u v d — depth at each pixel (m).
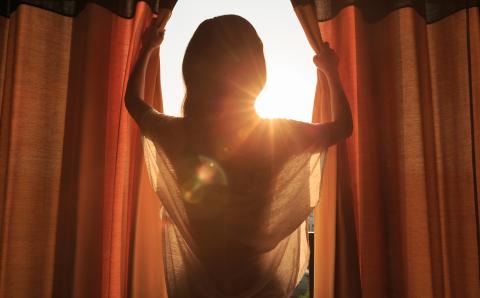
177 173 0.88
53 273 1.20
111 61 1.30
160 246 1.23
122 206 1.23
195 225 0.87
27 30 1.26
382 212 1.21
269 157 0.86
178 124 0.89
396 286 1.18
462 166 1.21
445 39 1.28
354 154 1.24
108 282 1.22
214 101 0.88
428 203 1.18
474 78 1.25
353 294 1.12
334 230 1.17
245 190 0.85
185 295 0.89
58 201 1.23
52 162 1.26
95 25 1.26
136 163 1.22
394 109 1.24
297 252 0.97
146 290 1.20
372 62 1.27
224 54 0.89
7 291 1.17
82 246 1.17
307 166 0.92
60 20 1.30
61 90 1.29
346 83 1.24
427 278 1.16
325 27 1.29
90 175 1.21
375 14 1.29
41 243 1.22
